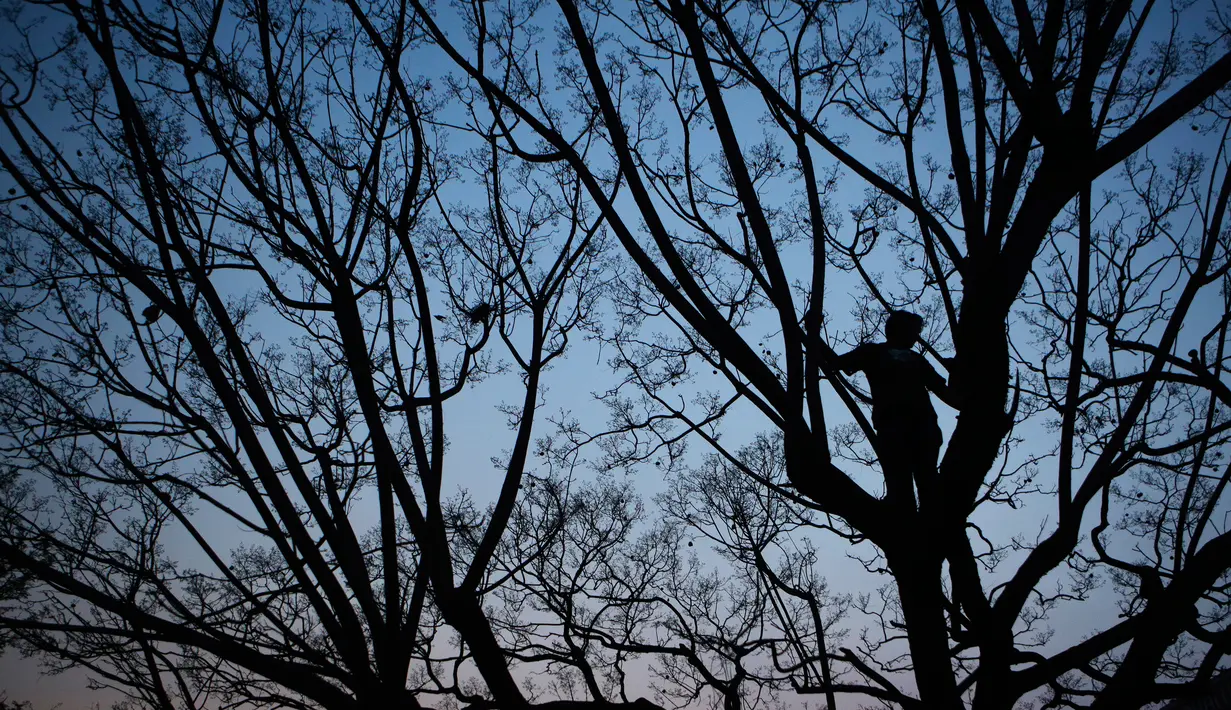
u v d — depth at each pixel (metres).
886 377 4.68
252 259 5.68
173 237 4.78
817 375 3.97
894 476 4.23
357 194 5.62
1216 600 5.58
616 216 4.32
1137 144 3.71
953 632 4.70
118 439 5.58
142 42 5.10
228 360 5.77
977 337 3.84
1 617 3.80
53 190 4.62
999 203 4.07
